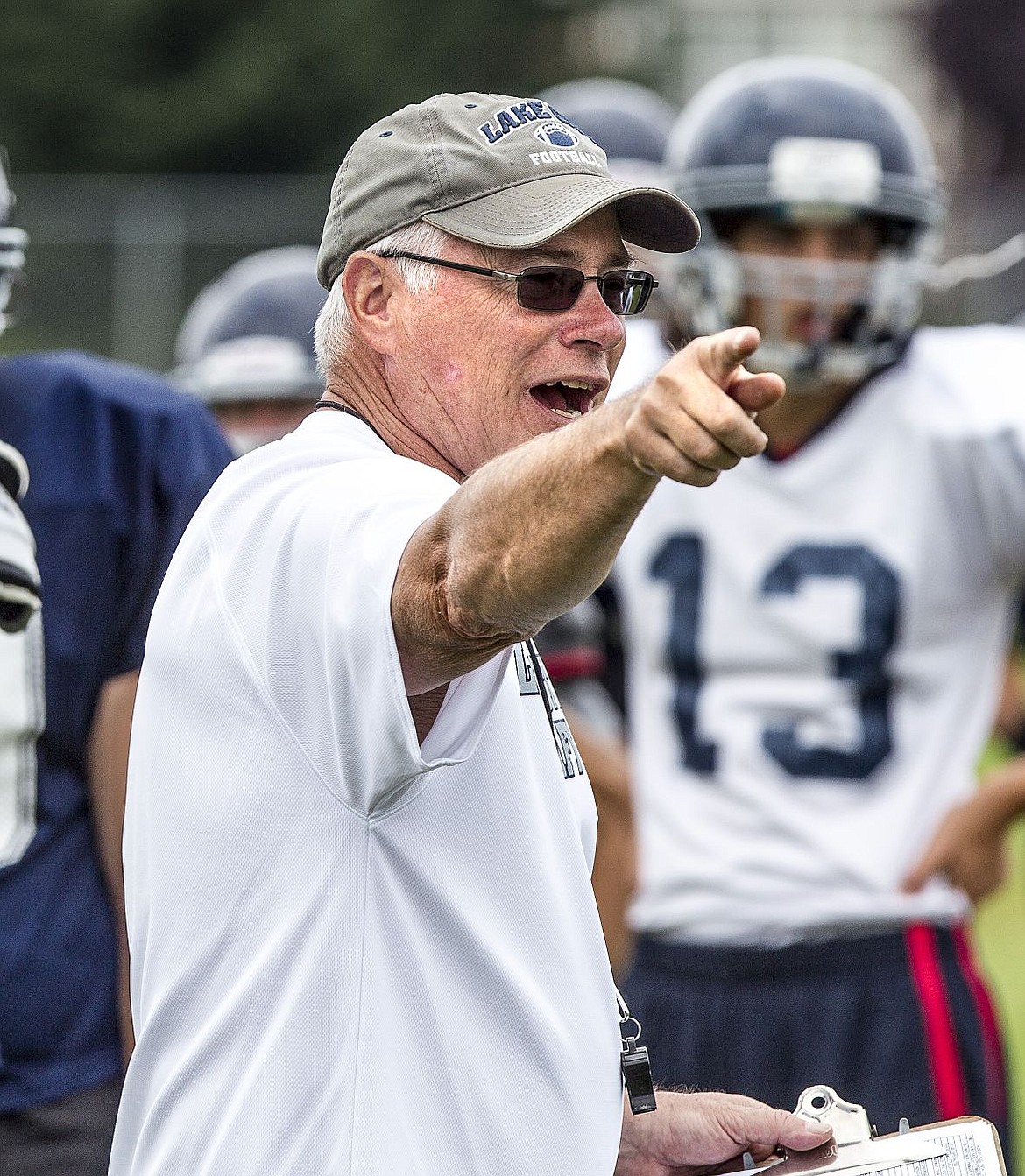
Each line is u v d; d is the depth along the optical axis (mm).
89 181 76000
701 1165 8555
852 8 87562
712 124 14961
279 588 7031
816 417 14852
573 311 7914
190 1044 7402
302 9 78438
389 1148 7094
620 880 15500
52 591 10922
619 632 15797
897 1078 14117
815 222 14719
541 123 7996
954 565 14766
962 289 42656
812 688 14672
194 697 7387
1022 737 19484
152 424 11375
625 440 6129
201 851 7328
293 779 7172
